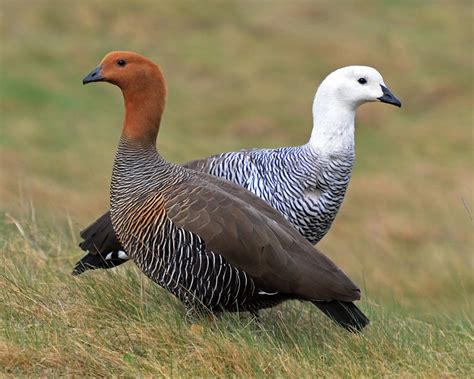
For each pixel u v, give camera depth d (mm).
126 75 10008
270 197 11031
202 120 30172
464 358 9234
